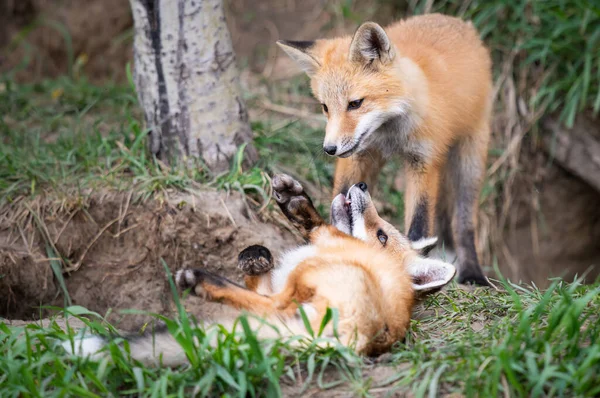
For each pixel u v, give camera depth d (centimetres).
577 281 721
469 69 1049
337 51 966
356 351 645
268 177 1070
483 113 1091
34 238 1011
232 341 623
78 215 1025
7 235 1010
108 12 1744
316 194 1192
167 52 1038
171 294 1020
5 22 1767
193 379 606
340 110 934
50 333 683
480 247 1405
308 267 684
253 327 659
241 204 1036
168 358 645
